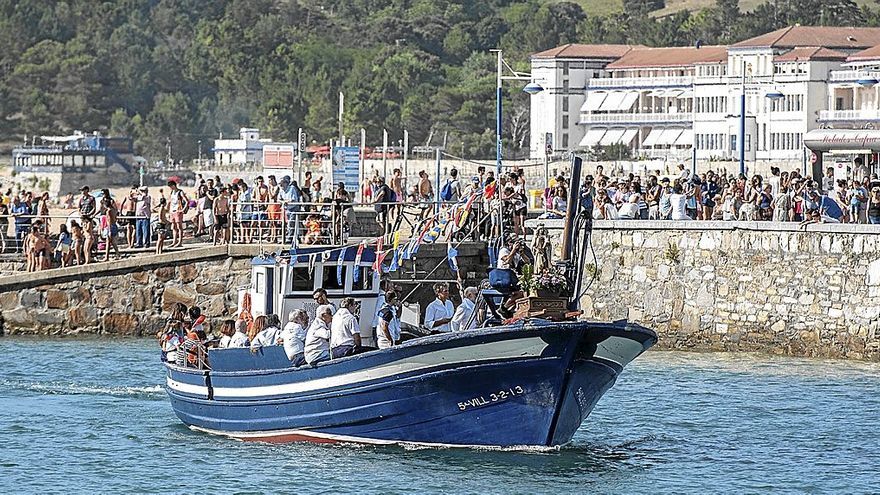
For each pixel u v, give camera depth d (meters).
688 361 116.31
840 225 117.00
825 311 118.00
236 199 135.12
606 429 88.31
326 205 126.50
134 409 94.69
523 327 74.31
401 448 78.38
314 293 79.88
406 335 81.12
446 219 117.00
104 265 128.75
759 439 85.88
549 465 76.94
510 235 107.06
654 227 125.12
